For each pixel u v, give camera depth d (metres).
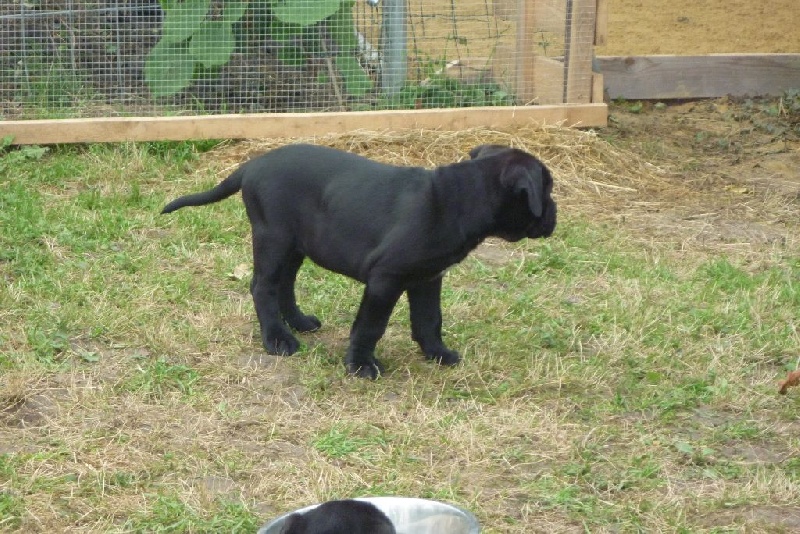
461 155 10.54
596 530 4.94
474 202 6.13
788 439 5.92
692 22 15.06
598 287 8.09
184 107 11.32
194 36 11.15
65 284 7.54
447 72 11.80
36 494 5.07
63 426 5.75
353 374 6.49
